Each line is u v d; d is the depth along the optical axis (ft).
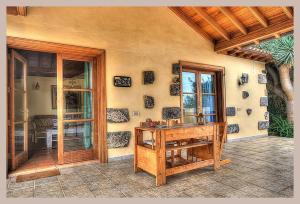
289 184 10.81
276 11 16.94
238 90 24.23
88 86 16.22
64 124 15.58
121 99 16.34
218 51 22.08
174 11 19.39
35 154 17.95
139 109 17.13
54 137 23.53
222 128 14.69
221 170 13.26
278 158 15.89
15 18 13.06
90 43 15.40
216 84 23.35
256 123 25.68
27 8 13.41
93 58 16.28
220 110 23.02
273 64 31.01
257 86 26.14
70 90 15.37
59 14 14.44
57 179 12.06
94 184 11.27
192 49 20.68
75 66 16.12
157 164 11.06
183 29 20.15
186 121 20.79
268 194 9.70
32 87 29.01
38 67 25.14
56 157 16.89
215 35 21.65
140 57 17.42
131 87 16.83
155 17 18.42
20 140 15.47
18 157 14.47
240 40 19.88
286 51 27.04
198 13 18.61
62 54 15.07
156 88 18.12
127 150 16.51
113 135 15.80
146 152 12.11
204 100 22.44
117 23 16.51
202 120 15.26
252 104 25.46
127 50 16.83
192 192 10.11
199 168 13.82
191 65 20.51
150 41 17.99
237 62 24.32
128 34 16.94
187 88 21.07
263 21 17.44
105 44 15.94
